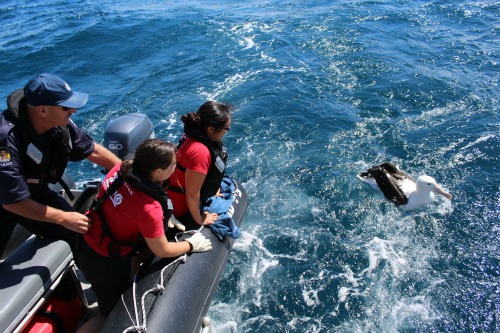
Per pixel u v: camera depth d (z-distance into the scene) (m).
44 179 3.23
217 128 3.52
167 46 12.78
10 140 2.80
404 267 5.14
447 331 4.36
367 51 11.00
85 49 13.02
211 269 3.79
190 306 3.44
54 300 3.45
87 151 3.60
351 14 13.96
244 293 4.88
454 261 5.17
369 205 6.14
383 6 14.50
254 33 13.04
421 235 5.59
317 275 5.09
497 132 7.43
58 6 19.61
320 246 5.50
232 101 9.09
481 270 5.02
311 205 6.20
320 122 8.14
